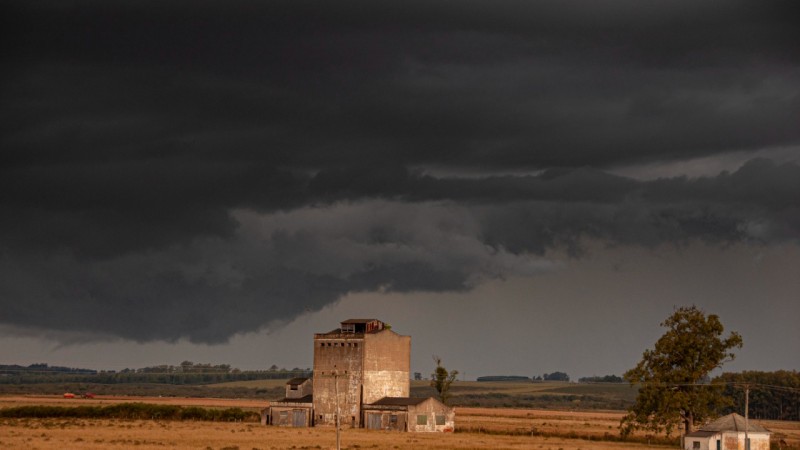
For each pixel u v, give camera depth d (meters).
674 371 165.88
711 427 153.62
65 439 145.75
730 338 167.25
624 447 154.38
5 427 174.38
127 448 131.75
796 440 189.75
